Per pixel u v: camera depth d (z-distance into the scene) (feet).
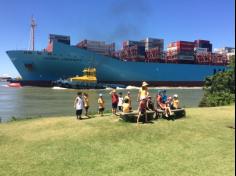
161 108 68.39
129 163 42.52
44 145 50.39
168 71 389.19
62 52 330.13
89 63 339.57
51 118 71.20
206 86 122.21
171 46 407.44
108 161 43.32
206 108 87.51
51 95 233.96
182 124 62.85
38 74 334.65
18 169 41.24
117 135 54.54
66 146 49.60
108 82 358.02
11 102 179.22
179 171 39.70
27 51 328.29
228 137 55.67
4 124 67.36
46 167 41.70
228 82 115.96
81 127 59.36
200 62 411.75
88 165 42.01
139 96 64.80
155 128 58.90
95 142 51.24
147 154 46.03
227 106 94.22
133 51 384.06
